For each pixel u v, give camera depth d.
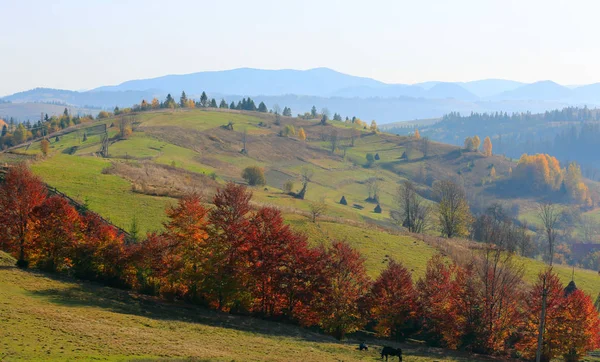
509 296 62.78
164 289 59.31
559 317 61.19
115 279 58.81
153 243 58.56
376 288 61.25
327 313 58.41
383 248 87.56
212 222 60.38
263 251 59.47
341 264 60.72
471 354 59.62
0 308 39.50
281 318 60.78
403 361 47.47
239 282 58.03
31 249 60.66
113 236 60.06
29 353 31.31
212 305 59.41
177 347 38.03
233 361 36.47
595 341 61.56
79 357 32.25
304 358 41.50
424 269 79.94
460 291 62.44
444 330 61.59
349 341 57.31
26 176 62.06
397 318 60.88
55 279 54.53
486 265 64.75
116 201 86.50
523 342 61.66
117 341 36.88
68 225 60.34
